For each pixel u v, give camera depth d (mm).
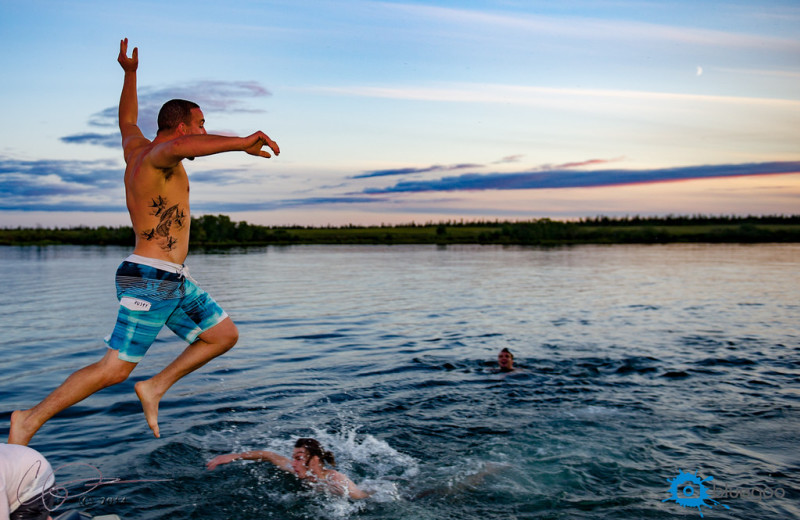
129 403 7500
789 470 5422
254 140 2984
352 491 5090
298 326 13711
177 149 3062
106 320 14336
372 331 13055
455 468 5570
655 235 88500
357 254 52562
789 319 14727
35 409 3234
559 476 5359
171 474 5352
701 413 7125
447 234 108312
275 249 65500
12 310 16016
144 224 3320
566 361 10031
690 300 18547
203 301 3541
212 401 7633
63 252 54062
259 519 4590
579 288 22344
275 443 6172
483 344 11570
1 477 2959
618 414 7125
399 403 7617
